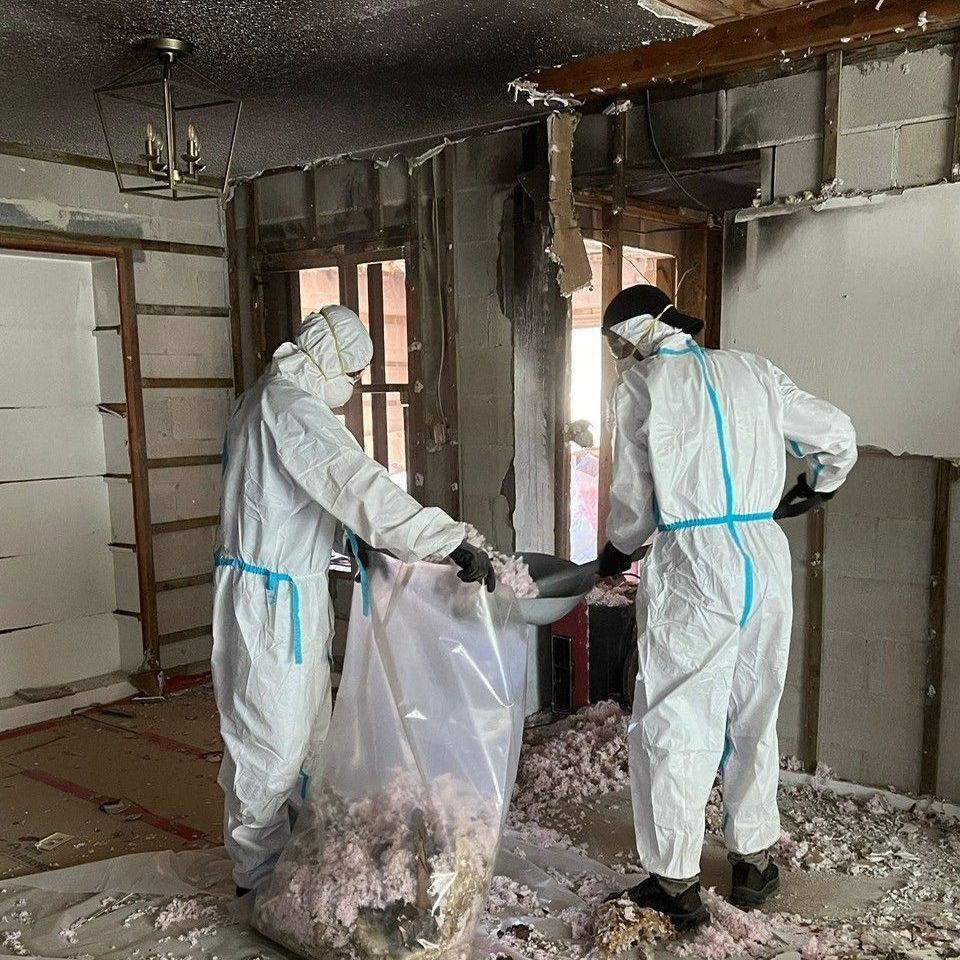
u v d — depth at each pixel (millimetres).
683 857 2213
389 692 2191
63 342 4027
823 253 2805
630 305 2340
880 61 2658
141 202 4070
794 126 2834
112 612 4285
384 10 2455
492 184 3586
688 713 2180
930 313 2646
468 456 3793
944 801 2809
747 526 2201
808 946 2156
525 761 3254
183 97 3148
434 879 2012
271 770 2258
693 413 2180
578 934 2242
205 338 4387
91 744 3629
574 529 4684
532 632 3705
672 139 3094
